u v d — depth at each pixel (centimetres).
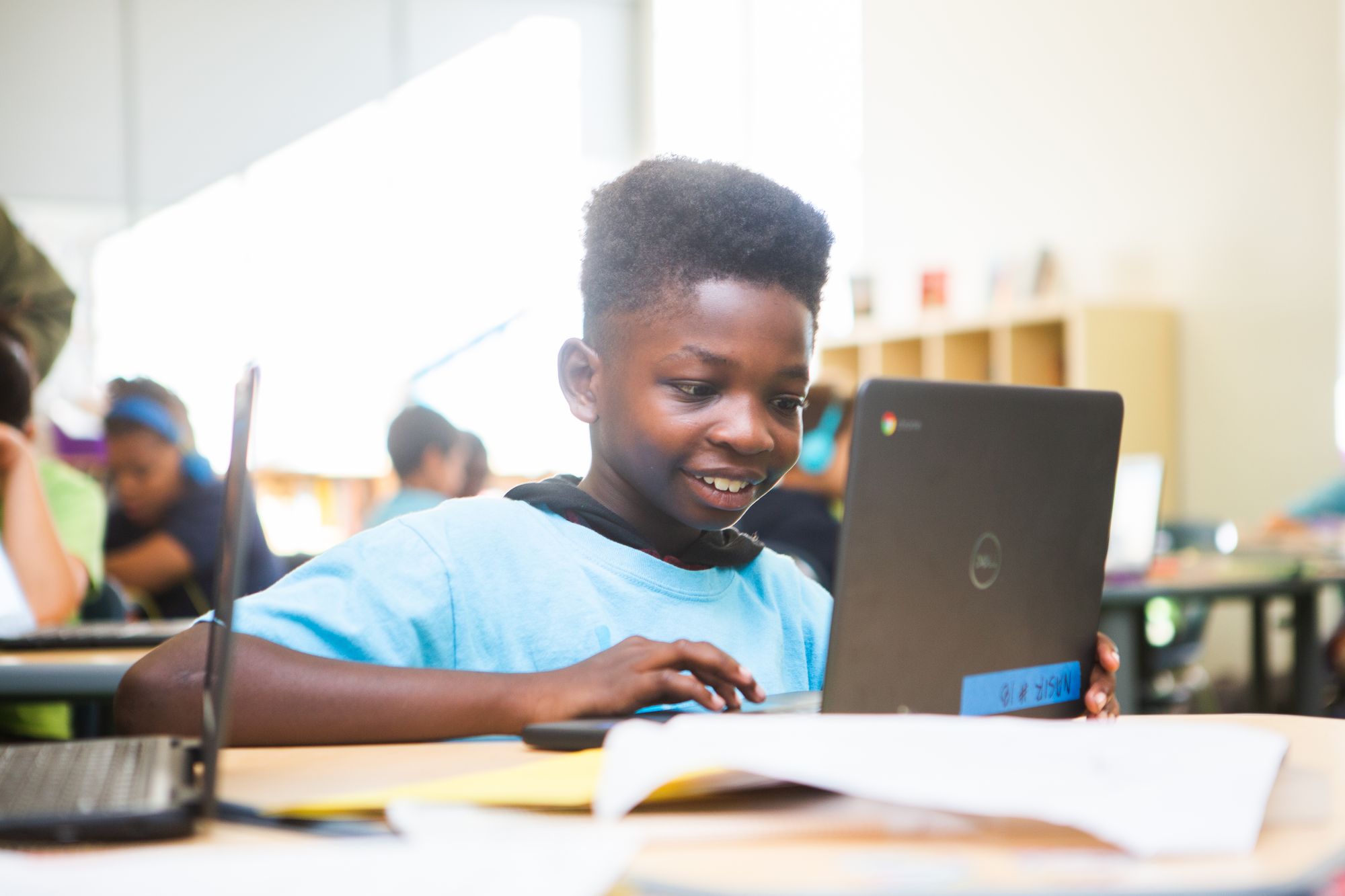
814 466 297
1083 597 100
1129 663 338
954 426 85
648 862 56
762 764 61
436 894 51
